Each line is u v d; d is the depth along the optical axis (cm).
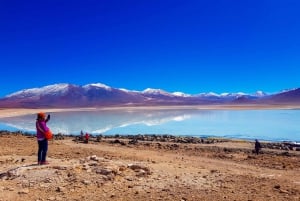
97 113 14688
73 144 2894
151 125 7312
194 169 1628
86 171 1390
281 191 1301
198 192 1253
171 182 1360
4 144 2552
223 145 3488
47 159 1764
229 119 8869
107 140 3562
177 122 8069
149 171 1468
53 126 7281
